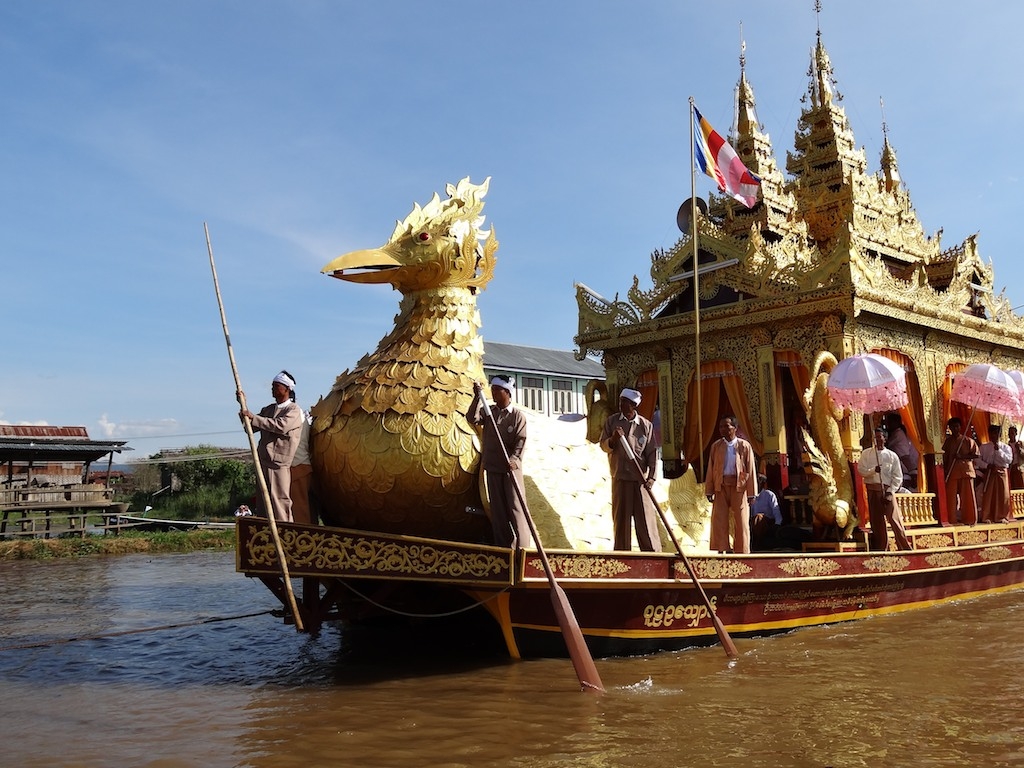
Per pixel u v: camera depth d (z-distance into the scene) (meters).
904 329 13.12
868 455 11.45
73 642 10.27
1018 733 5.86
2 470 38.31
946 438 13.91
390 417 8.34
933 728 6.00
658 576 8.27
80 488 32.56
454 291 9.15
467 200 9.42
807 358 12.10
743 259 12.84
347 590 8.84
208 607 13.61
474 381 8.79
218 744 5.79
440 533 8.52
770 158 15.85
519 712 6.46
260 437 8.41
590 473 10.66
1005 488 14.43
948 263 15.98
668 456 13.61
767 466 12.49
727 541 10.09
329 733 5.98
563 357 41.66
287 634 10.70
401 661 8.62
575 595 7.95
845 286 11.38
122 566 22.08
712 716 6.32
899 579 11.38
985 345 15.34
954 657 8.48
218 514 41.53
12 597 15.23
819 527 11.25
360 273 9.16
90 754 5.60
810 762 5.28
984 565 13.01
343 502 8.64
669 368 13.80
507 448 8.10
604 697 6.89
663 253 14.17
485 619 8.87
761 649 8.95
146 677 8.22
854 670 7.88
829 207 15.62
